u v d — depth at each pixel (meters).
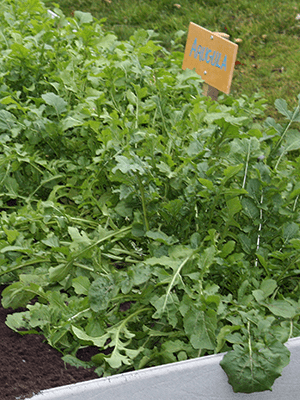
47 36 2.69
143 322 1.64
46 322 1.53
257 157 1.84
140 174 1.64
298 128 3.76
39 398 1.27
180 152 1.97
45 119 2.14
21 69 2.58
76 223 2.01
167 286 1.63
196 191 1.76
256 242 1.77
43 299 1.70
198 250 1.62
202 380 1.37
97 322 1.53
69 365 1.47
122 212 1.81
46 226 1.93
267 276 1.67
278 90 4.27
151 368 1.33
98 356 1.43
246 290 1.63
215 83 2.69
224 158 1.89
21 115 2.22
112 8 5.79
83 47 2.92
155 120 2.45
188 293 1.50
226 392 1.40
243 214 1.86
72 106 2.51
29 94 2.57
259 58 4.86
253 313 1.47
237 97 4.19
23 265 1.72
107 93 2.47
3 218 1.85
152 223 1.80
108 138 1.92
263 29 5.29
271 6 5.60
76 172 2.13
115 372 1.47
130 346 1.56
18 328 1.60
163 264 1.56
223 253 1.60
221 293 1.75
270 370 1.34
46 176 2.12
